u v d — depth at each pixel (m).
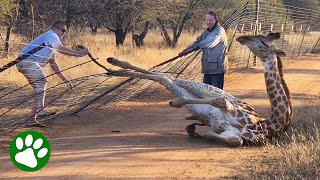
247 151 7.09
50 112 9.18
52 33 8.75
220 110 7.44
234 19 16.34
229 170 6.26
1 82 11.91
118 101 11.16
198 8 28.02
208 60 8.88
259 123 7.44
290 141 7.35
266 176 5.94
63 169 6.30
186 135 8.08
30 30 21.50
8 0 19.12
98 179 5.95
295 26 26.38
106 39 27.28
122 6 22.95
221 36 8.52
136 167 6.40
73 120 9.19
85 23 23.48
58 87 11.62
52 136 7.99
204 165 6.48
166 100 11.59
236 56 18.39
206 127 8.67
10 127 8.34
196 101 7.24
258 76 16.34
